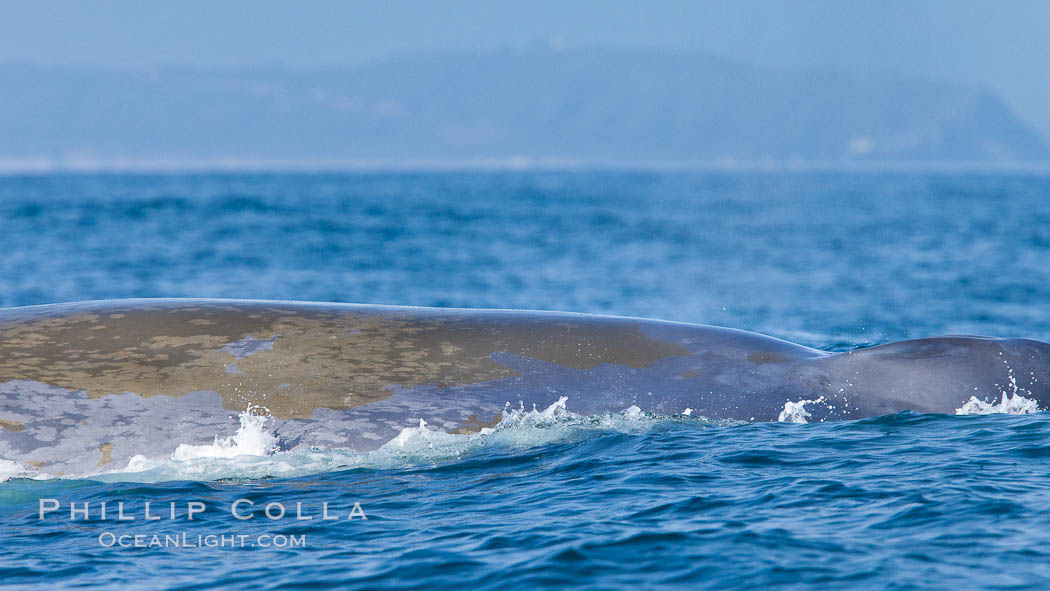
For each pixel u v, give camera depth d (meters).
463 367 40.56
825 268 137.25
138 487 36.16
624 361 41.84
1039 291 110.12
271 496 35.62
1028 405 41.94
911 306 99.81
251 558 30.56
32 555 31.05
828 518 32.25
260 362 39.66
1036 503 32.81
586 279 124.00
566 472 37.34
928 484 34.81
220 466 37.22
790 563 28.70
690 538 30.77
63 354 39.41
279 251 159.25
